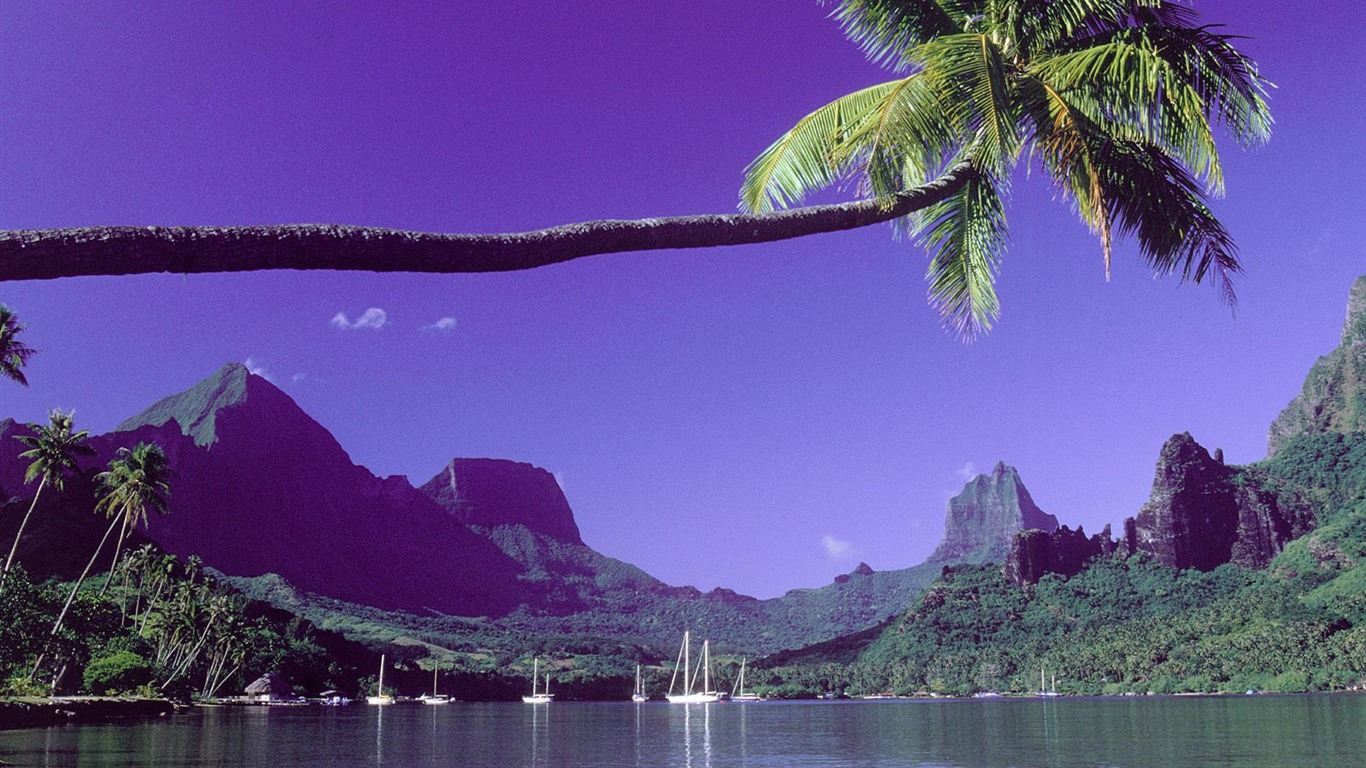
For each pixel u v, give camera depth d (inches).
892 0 509.4
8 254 183.9
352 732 3248.0
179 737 2404.0
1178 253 485.7
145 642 4884.4
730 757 2186.3
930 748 2437.3
